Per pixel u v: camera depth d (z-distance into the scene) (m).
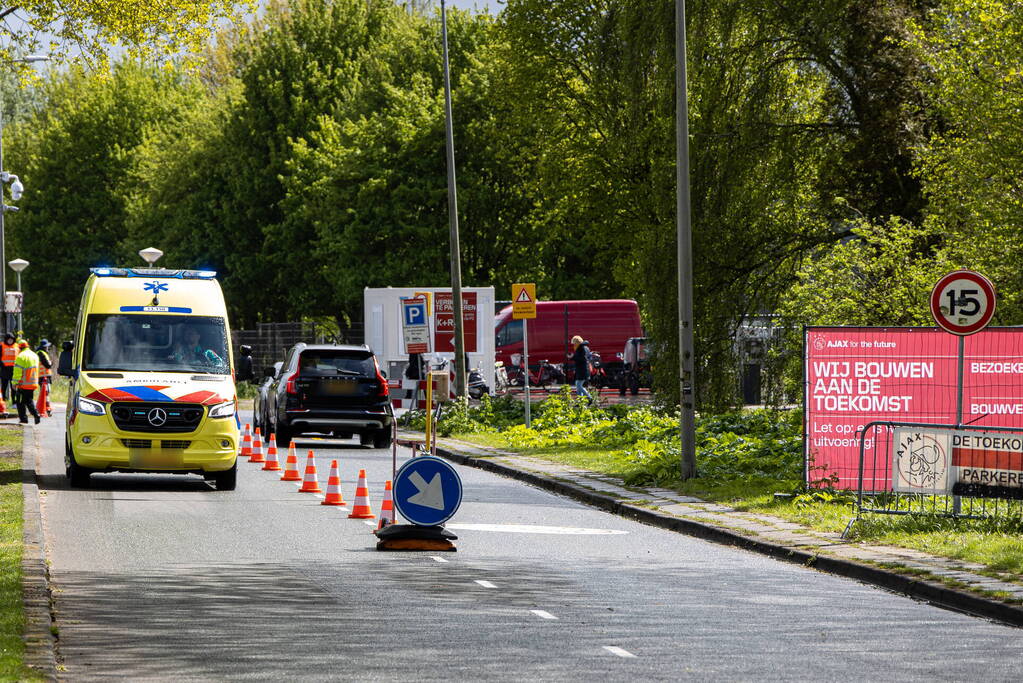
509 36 137.12
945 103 68.94
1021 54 64.06
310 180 165.62
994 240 67.31
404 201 154.25
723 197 77.69
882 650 24.45
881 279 78.38
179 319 54.94
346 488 54.31
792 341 79.38
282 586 30.75
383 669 22.20
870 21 82.88
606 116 130.75
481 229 157.38
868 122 83.81
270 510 46.41
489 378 107.75
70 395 54.59
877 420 45.03
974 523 39.59
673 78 78.38
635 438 74.12
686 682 21.56
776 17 81.25
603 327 156.62
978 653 24.33
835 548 36.38
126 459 50.75
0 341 105.69
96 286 55.41
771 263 81.50
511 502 50.66
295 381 75.69
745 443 64.50
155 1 65.88
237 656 23.08
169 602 28.33
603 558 36.25
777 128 80.38
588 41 132.25
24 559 31.61
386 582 31.59
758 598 30.06
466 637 25.05
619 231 134.88
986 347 44.38
